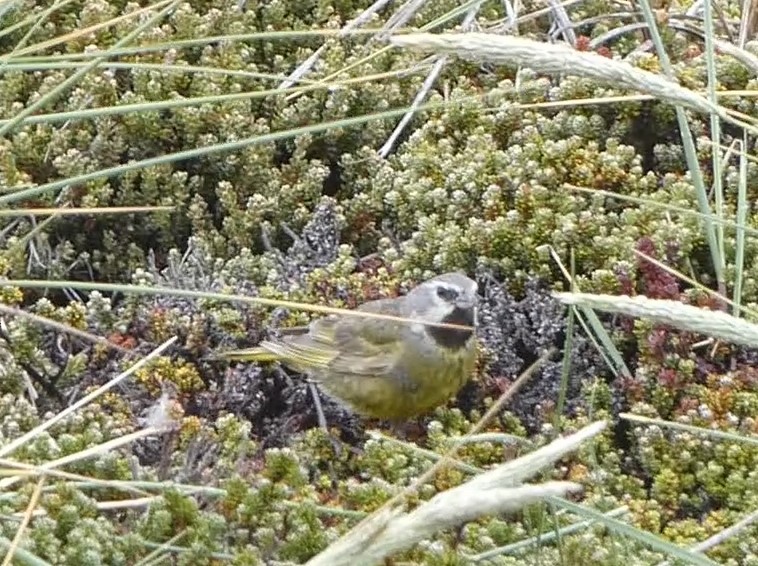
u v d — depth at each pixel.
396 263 9.09
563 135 9.73
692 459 7.68
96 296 8.59
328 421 8.80
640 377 8.15
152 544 6.23
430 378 8.36
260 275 9.04
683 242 8.75
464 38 4.46
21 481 6.65
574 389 8.44
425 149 9.62
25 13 9.86
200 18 10.14
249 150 9.66
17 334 8.25
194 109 9.64
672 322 4.35
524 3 10.84
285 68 10.20
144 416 8.05
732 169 9.29
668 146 9.74
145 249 9.65
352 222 9.58
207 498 6.88
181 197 9.48
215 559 6.31
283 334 8.66
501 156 9.41
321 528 6.48
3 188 8.57
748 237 8.80
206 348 8.61
